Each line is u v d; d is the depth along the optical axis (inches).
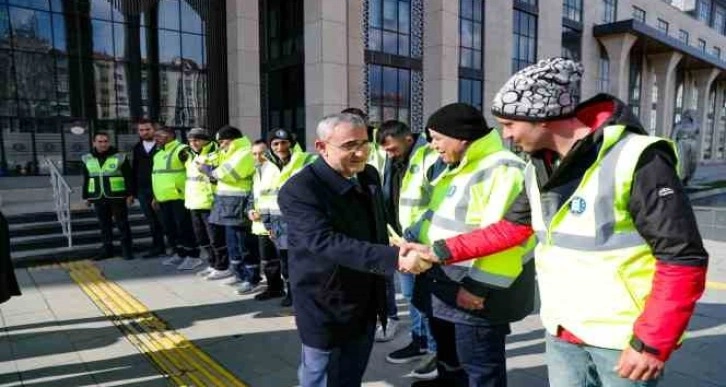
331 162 79.4
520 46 807.7
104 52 503.5
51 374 128.1
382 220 87.9
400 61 638.5
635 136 52.6
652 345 49.1
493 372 85.6
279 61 611.5
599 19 1005.8
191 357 138.6
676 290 47.9
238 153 193.9
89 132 501.7
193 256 247.4
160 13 528.4
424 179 112.2
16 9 456.1
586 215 54.6
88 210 329.1
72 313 177.9
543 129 56.7
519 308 84.9
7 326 164.6
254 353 140.9
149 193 268.2
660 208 48.2
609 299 54.4
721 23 1611.7
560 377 64.4
